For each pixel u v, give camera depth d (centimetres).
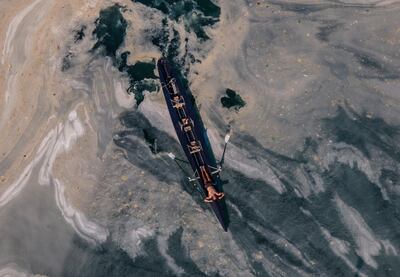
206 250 1773
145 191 1856
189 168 1877
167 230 1803
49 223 1872
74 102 1989
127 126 1947
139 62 2023
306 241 1767
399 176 1816
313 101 1928
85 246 1827
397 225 1759
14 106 1997
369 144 1862
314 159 1856
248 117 1925
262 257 1761
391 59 1967
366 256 1734
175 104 1870
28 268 1828
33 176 1927
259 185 1842
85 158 1919
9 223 1884
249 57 1995
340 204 1797
